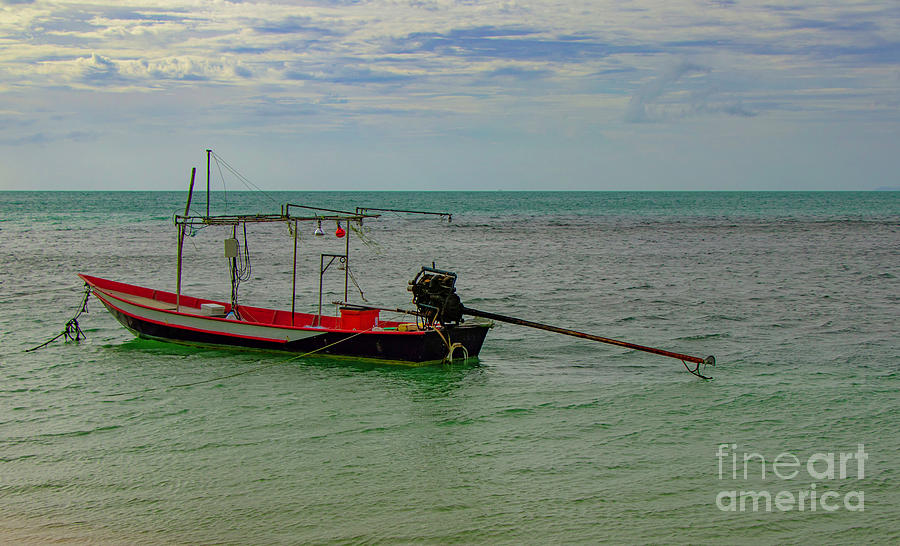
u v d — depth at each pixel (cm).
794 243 5806
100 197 19825
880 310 2731
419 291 1906
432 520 1038
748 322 2509
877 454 1290
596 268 4144
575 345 2158
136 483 1156
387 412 1526
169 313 2062
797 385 1716
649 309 2780
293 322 2017
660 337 2272
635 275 3819
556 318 2602
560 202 17650
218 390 1678
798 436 1381
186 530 1004
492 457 1276
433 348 1873
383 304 2914
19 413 1497
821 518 1052
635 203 16675
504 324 2478
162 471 1203
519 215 10900
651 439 1366
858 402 1582
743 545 979
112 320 2442
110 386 1702
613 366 1916
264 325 1958
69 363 1898
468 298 3050
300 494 1120
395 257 4781
